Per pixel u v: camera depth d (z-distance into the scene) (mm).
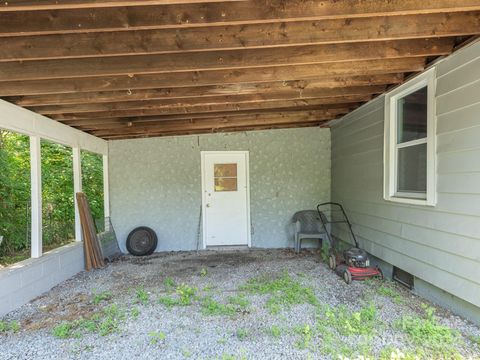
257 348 2631
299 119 6027
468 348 2518
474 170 2805
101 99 3791
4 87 3387
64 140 4977
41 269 4168
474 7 2256
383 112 4449
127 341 2811
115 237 6578
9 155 6234
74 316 3414
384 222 4465
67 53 2664
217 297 3885
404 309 3332
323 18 2334
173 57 3055
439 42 3006
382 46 3043
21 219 5551
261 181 6895
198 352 2598
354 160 5527
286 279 4465
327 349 2551
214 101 4266
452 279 3104
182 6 2311
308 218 6688
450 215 3107
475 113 2787
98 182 8289
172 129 6086
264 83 3865
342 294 3844
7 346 2770
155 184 6785
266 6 2305
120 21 2318
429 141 3371
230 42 2680
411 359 2340
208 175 6883
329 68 3428
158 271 5207
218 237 6922
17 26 2307
